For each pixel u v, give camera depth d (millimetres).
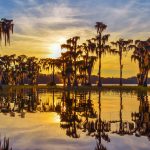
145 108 32875
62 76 91438
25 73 120625
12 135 16656
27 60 121188
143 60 87688
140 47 88250
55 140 15484
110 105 36156
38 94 58844
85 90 75625
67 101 41969
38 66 122000
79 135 17078
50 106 35000
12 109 31516
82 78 92500
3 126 19844
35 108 32688
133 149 13734
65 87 87812
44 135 16812
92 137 16547
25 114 27219
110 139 16031
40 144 14438
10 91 69812
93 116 25953
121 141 15531
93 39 90062
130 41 90500
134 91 71188
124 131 18562
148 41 86688
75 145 14406
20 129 18719
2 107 33438
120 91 70688
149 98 48656
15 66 119375
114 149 13742
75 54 91312
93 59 89625
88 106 34969
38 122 21984
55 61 106188
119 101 42125
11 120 22906
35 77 123188
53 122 22203
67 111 29953
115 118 24656
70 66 90875
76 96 52719
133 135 17250
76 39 91438
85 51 91375
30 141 15086
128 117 25312
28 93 62281
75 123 21812
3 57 116250
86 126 20484
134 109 31828
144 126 20562
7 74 117312
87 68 90625
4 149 13289
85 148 13820
